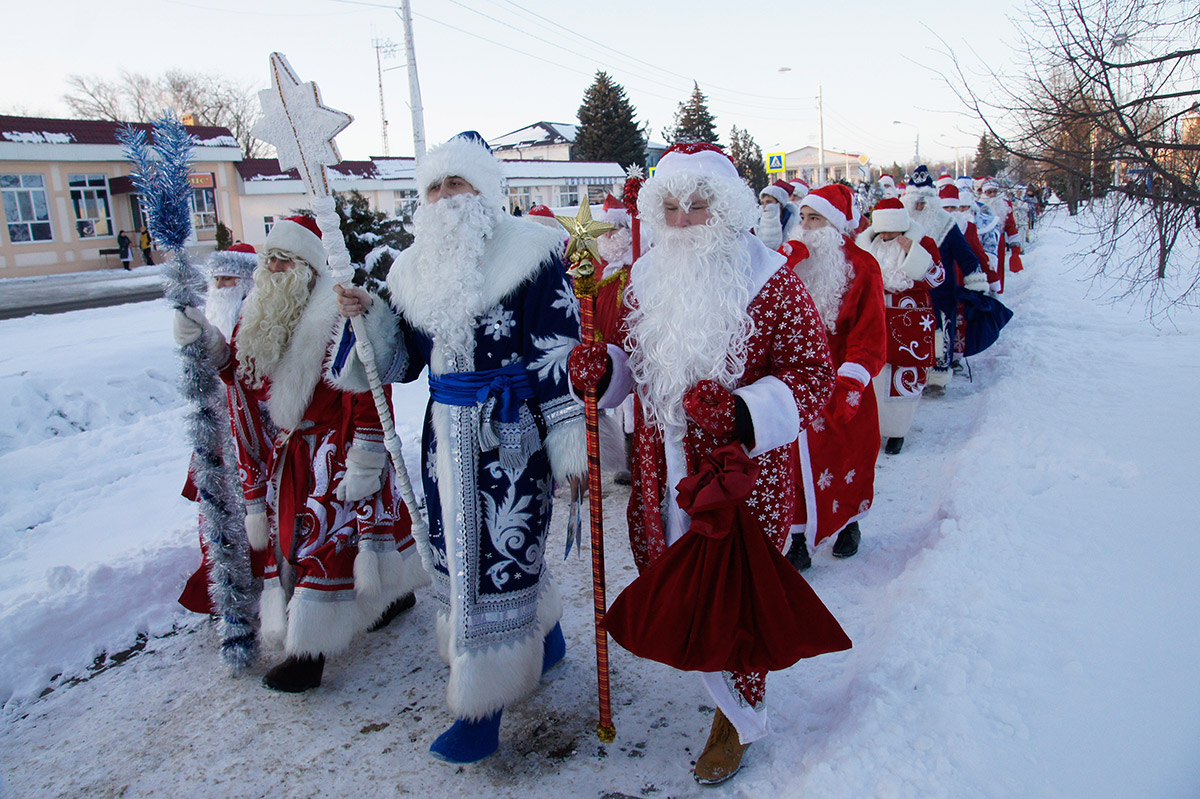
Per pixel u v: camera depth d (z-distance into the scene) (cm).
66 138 2678
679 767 246
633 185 313
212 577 313
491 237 257
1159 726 202
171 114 310
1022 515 352
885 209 511
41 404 732
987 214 1002
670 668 304
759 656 215
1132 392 537
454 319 249
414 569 326
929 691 234
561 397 252
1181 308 865
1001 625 262
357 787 247
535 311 254
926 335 525
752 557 215
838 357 383
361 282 632
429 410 263
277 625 296
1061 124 515
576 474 249
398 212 788
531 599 257
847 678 281
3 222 2564
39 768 264
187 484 338
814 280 377
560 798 236
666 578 221
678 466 229
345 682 307
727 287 220
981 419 546
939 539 349
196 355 308
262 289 297
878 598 345
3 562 429
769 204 556
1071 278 1238
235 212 3066
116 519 493
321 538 291
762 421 208
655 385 227
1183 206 504
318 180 257
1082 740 202
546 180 3938
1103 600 269
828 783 203
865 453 378
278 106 257
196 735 278
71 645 336
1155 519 326
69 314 1384
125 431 710
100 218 2820
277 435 317
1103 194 561
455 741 250
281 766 259
